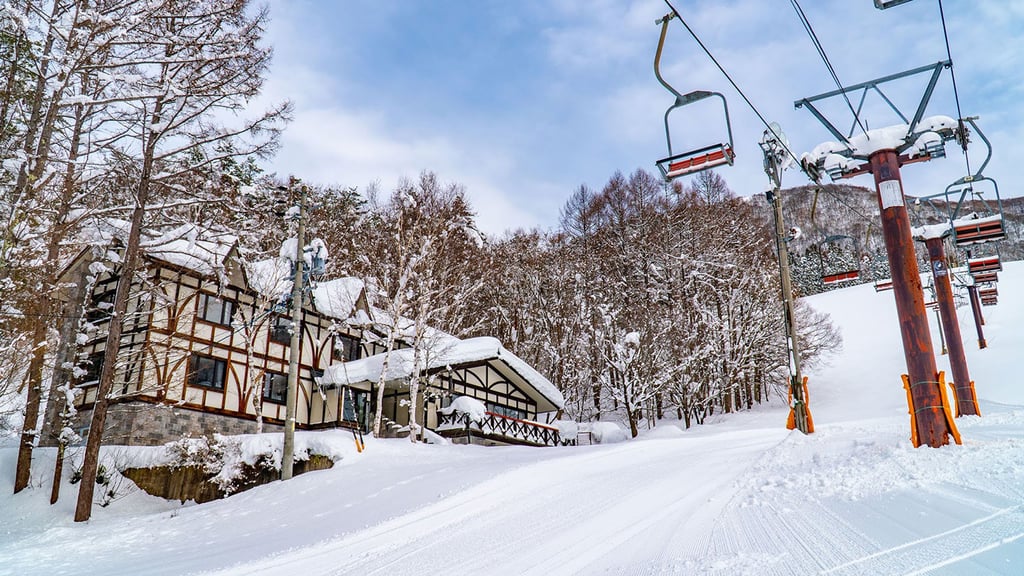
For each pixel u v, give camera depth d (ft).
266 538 36.73
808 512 20.02
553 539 23.59
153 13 55.52
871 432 36.55
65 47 53.72
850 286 219.41
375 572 22.85
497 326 129.08
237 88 56.90
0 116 57.31
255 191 61.77
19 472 57.57
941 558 13.55
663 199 146.00
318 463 62.28
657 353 109.91
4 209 51.19
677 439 59.11
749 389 128.67
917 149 31.96
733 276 124.06
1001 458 22.59
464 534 27.63
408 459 60.64
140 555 36.24
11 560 36.58
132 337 73.36
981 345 124.36
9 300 52.80
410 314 93.15
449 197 86.99
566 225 152.35
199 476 61.72
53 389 74.02
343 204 107.04
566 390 126.41
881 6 25.71
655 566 17.29
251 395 81.56
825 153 34.09
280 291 81.92
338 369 88.17
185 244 76.38
